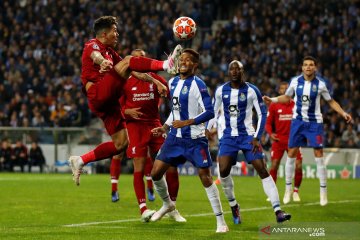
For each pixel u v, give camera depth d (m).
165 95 18.19
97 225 18.45
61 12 57.25
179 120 17.36
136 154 20.02
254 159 18.39
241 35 52.56
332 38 50.25
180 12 55.50
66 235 16.33
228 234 16.69
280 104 26.16
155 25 54.66
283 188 32.28
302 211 22.09
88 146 46.44
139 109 20.56
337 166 42.53
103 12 55.91
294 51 49.84
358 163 42.53
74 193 28.56
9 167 46.56
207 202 24.77
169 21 54.66
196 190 30.28
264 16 53.09
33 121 49.62
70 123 48.91
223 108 18.86
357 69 48.12
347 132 43.84
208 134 19.31
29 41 56.06
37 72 53.22
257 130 18.42
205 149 17.53
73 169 17.05
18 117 50.22
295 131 24.52
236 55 51.09
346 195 28.58
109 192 29.12
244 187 32.44
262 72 49.56
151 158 23.39
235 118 18.72
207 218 20.11
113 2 59.00
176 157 17.78
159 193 18.78
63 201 25.12
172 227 18.08
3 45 56.41
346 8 52.19
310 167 42.41
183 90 17.61
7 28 57.12
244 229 17.77
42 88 52.12
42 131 47.03
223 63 51.31
